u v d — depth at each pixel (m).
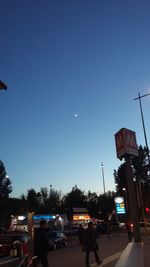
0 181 84.56
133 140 12.76
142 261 9.02
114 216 93.50
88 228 17.38
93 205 115.88
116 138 12.91
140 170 95.31
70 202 122.94
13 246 25.84
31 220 13.60
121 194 102.81
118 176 106.12
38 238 13.04
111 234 55.75
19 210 92.25
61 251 29.39
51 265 18.61
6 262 12.48
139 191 58.78
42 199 120.62
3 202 83.62
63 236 36.19
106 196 116.75
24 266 10.66
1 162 86.06
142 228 48.44
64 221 73.06
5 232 50.84
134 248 10.77
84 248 17.25
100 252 24.17
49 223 62.25
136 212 12.06
